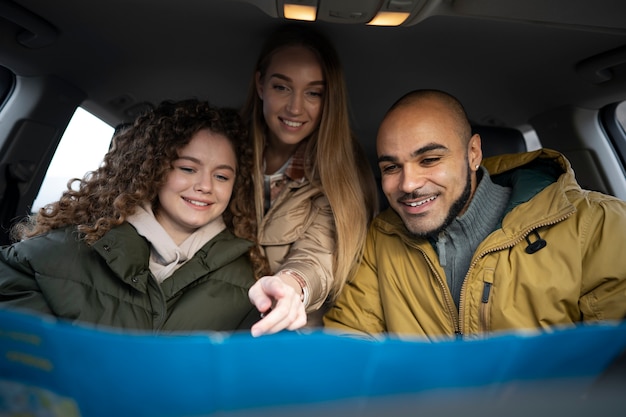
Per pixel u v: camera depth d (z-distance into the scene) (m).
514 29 1.65
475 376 0.45
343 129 1.68
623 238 1.21
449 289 1.38
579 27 1.49
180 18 1.70
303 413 0.45
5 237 2.15
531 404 0.46
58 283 1.24
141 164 1.39
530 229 1.25
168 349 0.40
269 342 0.40
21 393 0.46
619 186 2.21
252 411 0.44
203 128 1.38
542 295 1.23
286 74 1.62
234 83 2.14
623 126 2.24
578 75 1.90
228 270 1.38
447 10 1.42
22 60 1.98
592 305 1.23
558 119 2.21
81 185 1.49
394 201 1.38
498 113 2.29
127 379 0.43
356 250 1.55
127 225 1.33
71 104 2.25
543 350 0.45
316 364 0.42
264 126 1.77
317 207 1.63
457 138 1.32
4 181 2.14
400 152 1.31
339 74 1.69
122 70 2.08
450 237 1.37
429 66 1.93
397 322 1.45
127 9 1.66
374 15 1.37
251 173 1.61
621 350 0.47
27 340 0.43
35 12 1.70
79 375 0.43
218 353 0.40
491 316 1.29
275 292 0.96
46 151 2.26
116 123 2.40
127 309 1.25
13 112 2.13
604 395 0.46
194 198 1.36
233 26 1.72
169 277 1.31
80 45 1.91
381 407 0.45
